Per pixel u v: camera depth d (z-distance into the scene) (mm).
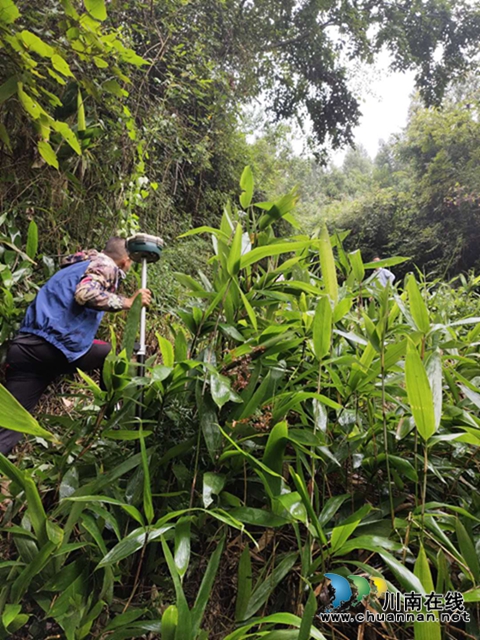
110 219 2910
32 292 2092
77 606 818
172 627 714
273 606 961
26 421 658
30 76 1360
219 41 5551
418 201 11055
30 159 2156
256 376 1084
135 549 780
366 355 1097
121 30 3084
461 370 1349
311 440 969
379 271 1583
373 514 1019
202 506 1021
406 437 1134
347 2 7820
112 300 1686
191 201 5816
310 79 8453
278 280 1413
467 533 928
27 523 912
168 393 1094
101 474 1021
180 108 4875
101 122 2291
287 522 864
